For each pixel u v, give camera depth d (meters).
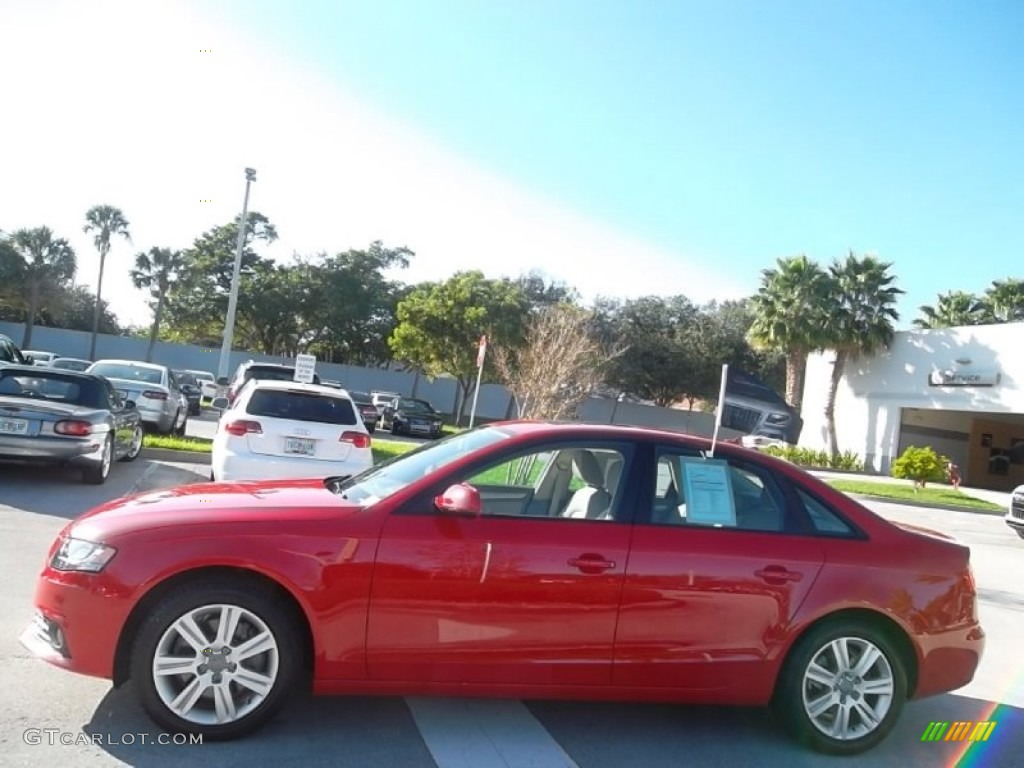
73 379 11.38
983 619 8.42
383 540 4.08
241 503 4.30
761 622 4.39
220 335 51.16
